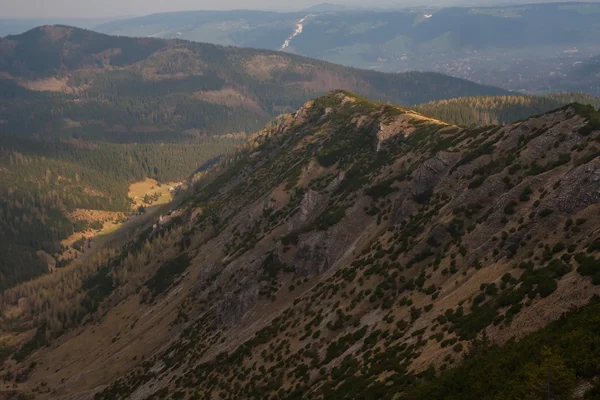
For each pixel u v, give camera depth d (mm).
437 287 75125
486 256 72312
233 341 115125
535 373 38938
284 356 90562
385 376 60469
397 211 116375
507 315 54406
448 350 56062
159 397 109250
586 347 40000
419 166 124188
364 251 108375
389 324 75312
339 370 71938
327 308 95562
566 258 57406
